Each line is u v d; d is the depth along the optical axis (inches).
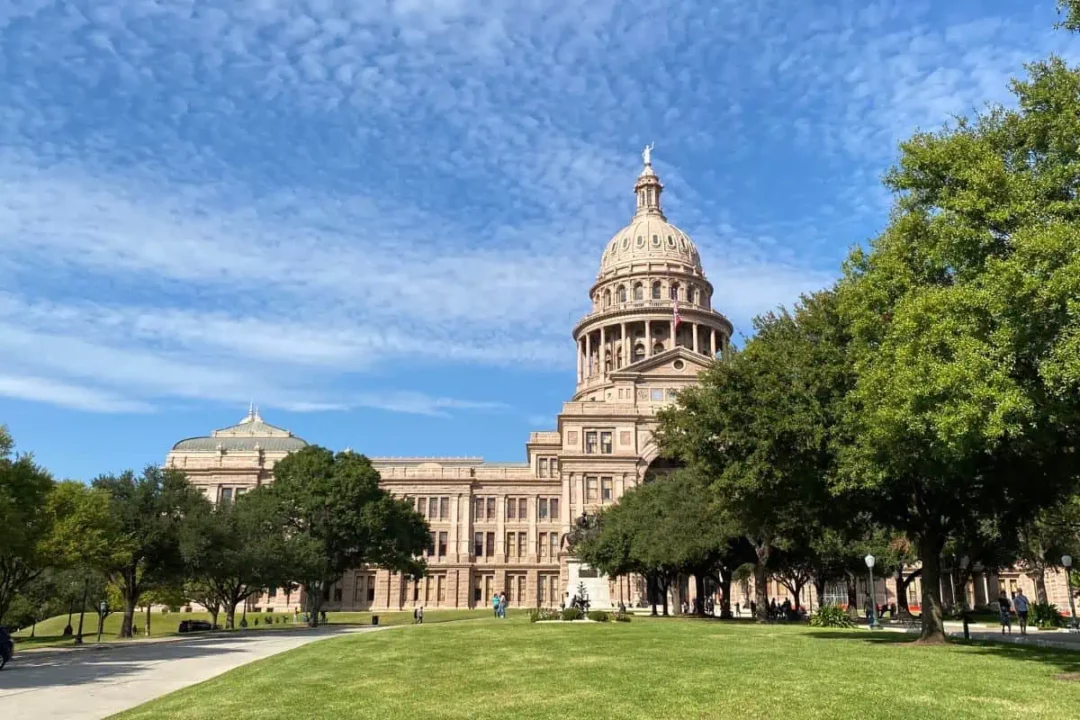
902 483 1279.5
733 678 775.7
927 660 940.0
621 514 3159.5
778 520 1610.5
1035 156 978.7
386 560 3223.4
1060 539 2783.0
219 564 2379.4
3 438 1660.9
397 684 812.0
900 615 2770.7
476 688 761.6
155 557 2374.5
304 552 2748.5
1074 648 1151.6
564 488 4936.0
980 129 1082.7
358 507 3093.0
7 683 1003.9
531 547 5369.1
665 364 5226.4
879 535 2709.2
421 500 5482.3
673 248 6638.8
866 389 1077.1
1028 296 793.6
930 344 924.6
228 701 735.1
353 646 1369.3
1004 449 1105.4
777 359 1444.4
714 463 1557.6
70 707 786.8
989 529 1776.6
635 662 935.7
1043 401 836.6
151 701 788.6
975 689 693.9
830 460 1337.4
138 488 2343.8
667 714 598.9
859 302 1168.2
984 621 2465.6
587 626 1768.0
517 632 1569.9
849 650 1083.3
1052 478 1189.1
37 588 3075.8
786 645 1175.0
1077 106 893.2
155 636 2361.0
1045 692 675.4
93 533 1929.1
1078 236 778.2
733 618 2709.2
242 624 3016.7
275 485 3154.5
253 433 6535.4
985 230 906.7
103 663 1290.6
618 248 6776.6
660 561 2593.5
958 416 844.6
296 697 744.3
